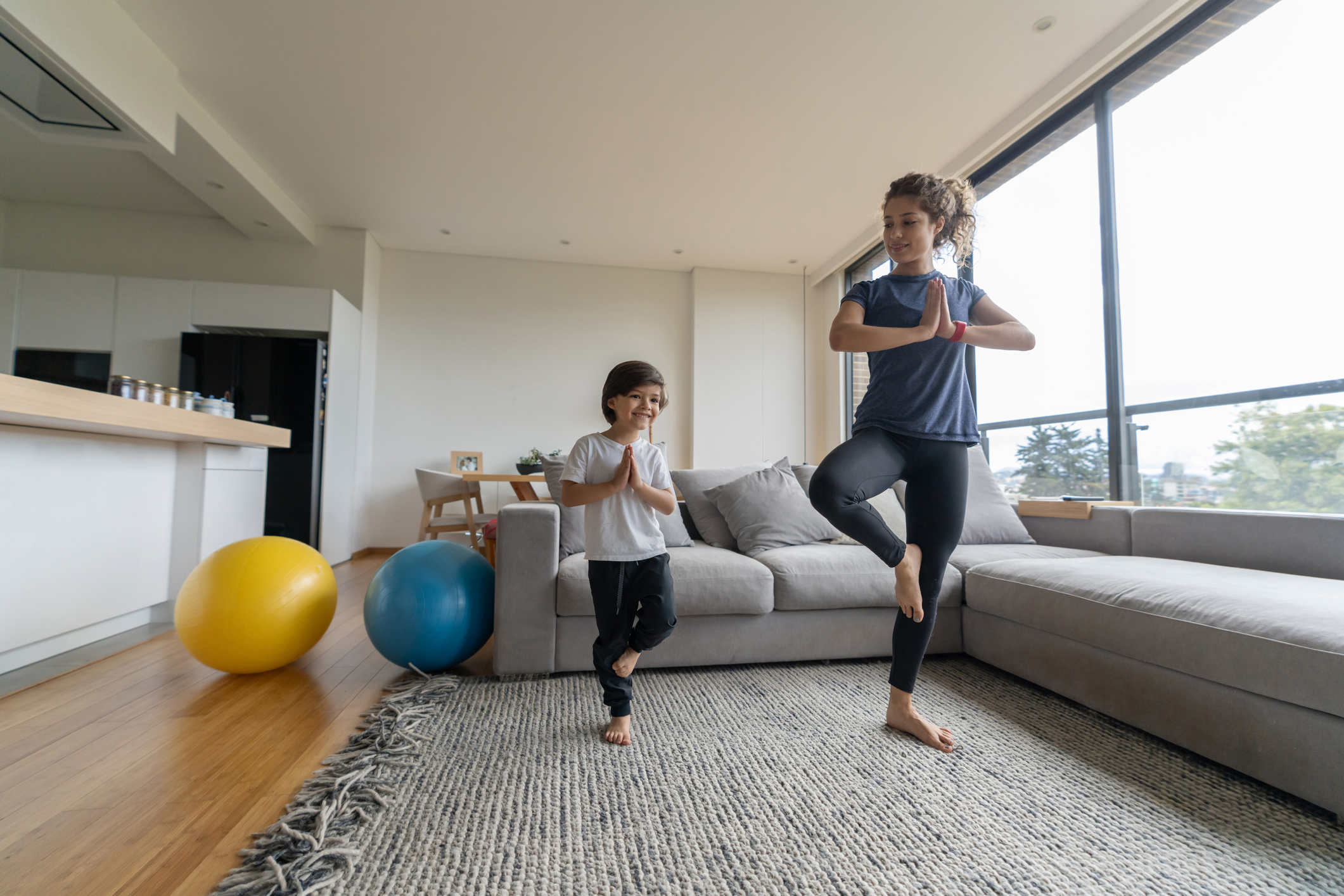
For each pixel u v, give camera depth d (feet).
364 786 3.79
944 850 3.20
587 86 10.13
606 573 4.68
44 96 8.34
